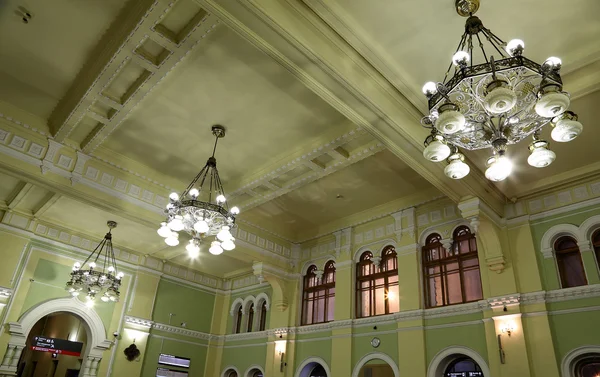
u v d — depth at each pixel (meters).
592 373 7.67
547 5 5.48
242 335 14.78
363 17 5.72
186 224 6.95
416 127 7.16
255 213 12.26
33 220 12.02
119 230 12.80
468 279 9.72
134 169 9.96
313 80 5.91
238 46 6.59
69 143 9.06
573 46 6.07
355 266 11.99
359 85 6.19
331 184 10.57
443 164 7.64
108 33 6.68
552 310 8.21
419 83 6.74
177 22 6.31
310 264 13.33
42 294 12.01
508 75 4.08
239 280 16.27
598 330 7.56
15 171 8.45
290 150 9.16
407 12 5.64
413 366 9.52
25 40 6.91
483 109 4.28
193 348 15.02
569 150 8.13
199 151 9.42
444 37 5.98
